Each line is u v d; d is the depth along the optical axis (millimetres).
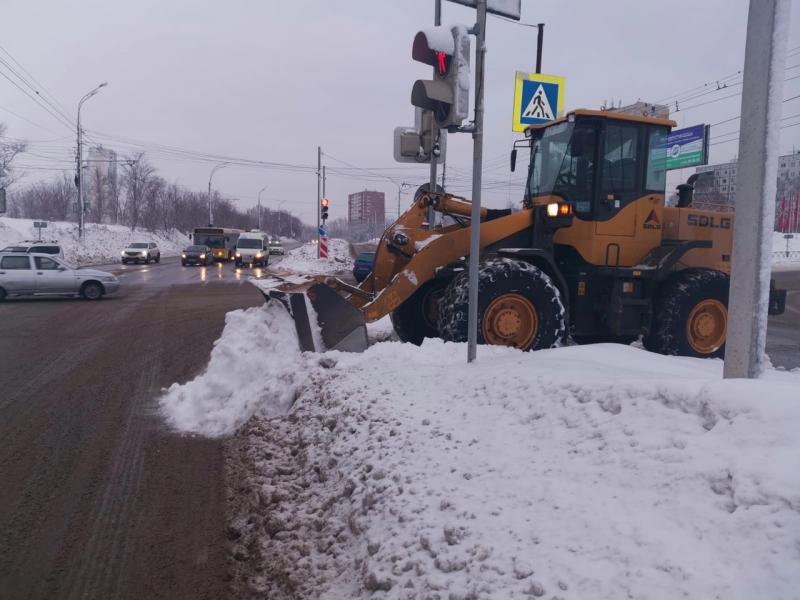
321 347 6973
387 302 7547
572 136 7797
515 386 4293
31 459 5305
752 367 3648
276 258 54312
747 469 2471
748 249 3660
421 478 3500
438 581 2574
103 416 6582
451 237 7805
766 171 3604
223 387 6734
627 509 2613
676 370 5305
